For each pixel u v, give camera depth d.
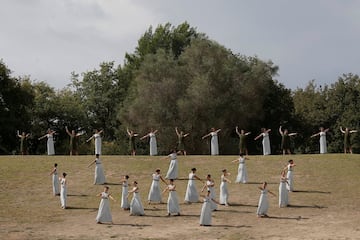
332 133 85.12
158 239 25.39
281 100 80.06
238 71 73.38
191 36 90.88
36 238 25.83
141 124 73.56
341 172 39.56
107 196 29.58
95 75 100.81
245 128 73.94
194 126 71.06
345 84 87.00
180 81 73.31
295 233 26.47
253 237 25.66
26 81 86.56
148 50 89.00
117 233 26.78
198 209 32.53
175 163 39.31
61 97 97.62
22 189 37.31
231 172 40.53
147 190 36.91
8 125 75.06
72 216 31.17
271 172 40.38
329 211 31.48
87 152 88.50
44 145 91.19
